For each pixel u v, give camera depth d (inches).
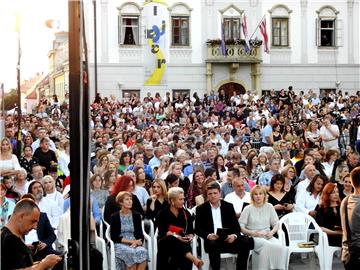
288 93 1256.2
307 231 382.6
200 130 829.2
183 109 1120.2
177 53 1449.3
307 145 708.7
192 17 1455.5
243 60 1435.8
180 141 689.6
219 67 1457.9
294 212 393.1
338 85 1494.8
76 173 140.8
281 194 419.2
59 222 351.6
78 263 141.6
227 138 786.2
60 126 773.9
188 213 366.0
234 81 1456.7
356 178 285.1
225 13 1464.1
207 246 358.9
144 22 1428.4
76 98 140.0
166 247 350.9
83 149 141.2
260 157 535.5
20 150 549.3
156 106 1179.3
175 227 355.3
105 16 1425.9
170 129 868.0
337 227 373.1
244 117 1119.0
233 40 1430.9
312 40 1489.9
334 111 1139.9
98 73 1424.7
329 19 1493.6
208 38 1460.4
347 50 1501.0
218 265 356.8
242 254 359.6
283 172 432.8
